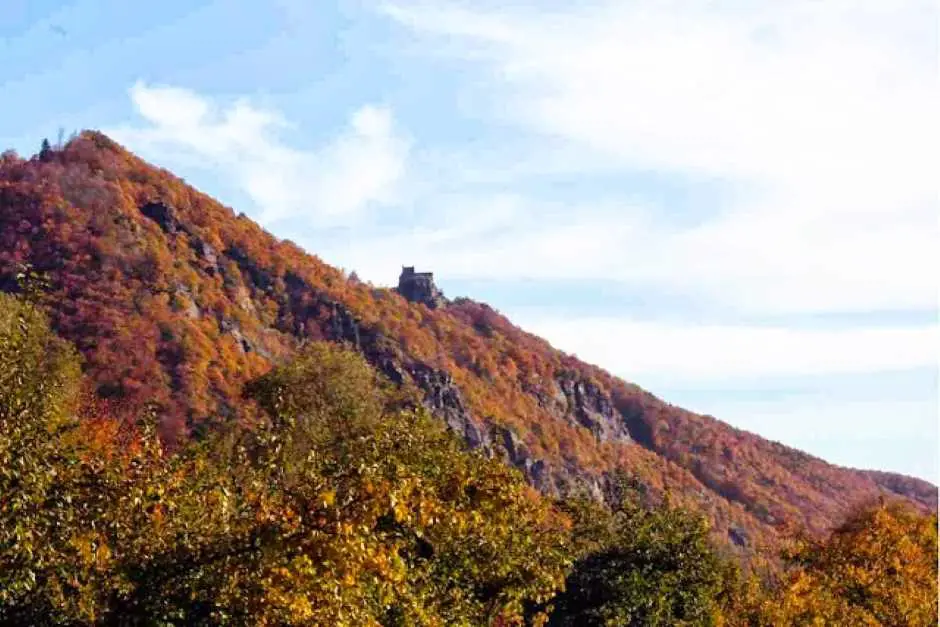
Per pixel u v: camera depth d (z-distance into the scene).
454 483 16.67
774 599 30.62
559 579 19.70
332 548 11.27
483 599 19.38
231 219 134.25
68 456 13.50
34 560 11.64
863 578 32.78
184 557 12.34
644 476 132.75
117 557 12.42
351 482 12.29
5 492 11.62
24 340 14.65
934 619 30.66
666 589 26.62
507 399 146.00
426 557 17.81
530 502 19.88
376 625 13.10
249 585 11.85
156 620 11.66
